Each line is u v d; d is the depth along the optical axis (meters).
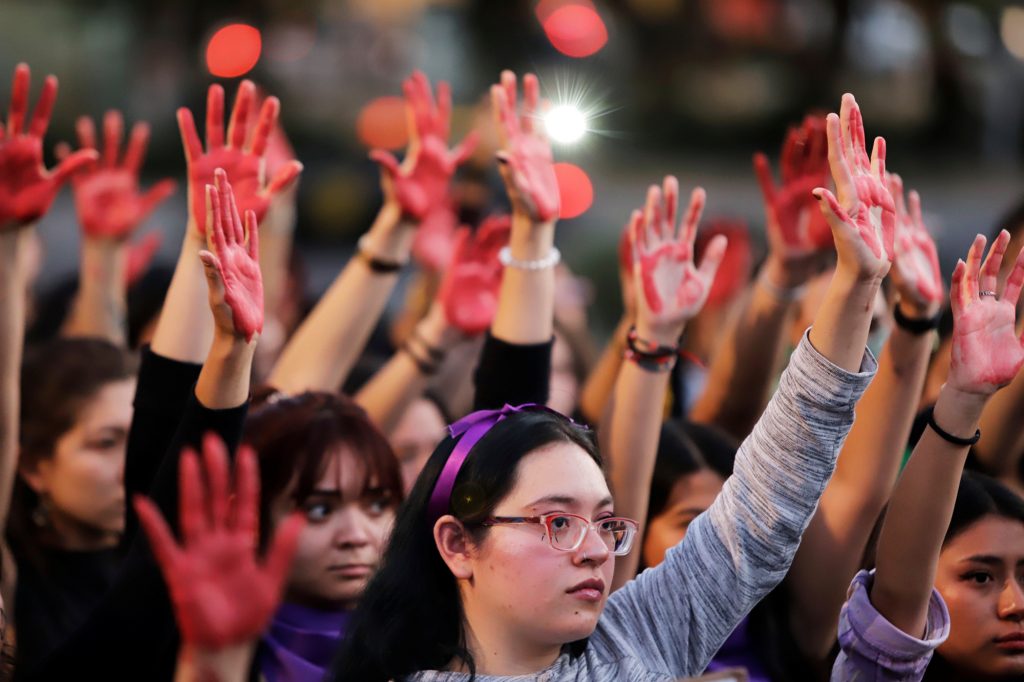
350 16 27.64
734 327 9.02
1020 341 5.99
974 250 6.10
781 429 5.93
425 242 12.03
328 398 7.20
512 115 7.93
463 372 10.66
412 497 6.00
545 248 7.79
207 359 5.98
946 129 28.58
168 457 5.93
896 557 6.05
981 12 29.33
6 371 6.86
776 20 29.05
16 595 7.65
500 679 5.62
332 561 6.88
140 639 5.76
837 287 5.79
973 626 6.59
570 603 5.59
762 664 7.23
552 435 5.82
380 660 5.79
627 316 8.98
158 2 27.39
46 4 27.27
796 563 7.07
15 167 6.90
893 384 6.87
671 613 6.16
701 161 28.11
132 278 12.32
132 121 26.89
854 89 28.77
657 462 7.46
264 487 6.91
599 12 28.62
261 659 6.81
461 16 28.08
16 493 7.87
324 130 25.86
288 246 13.35
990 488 6.80
